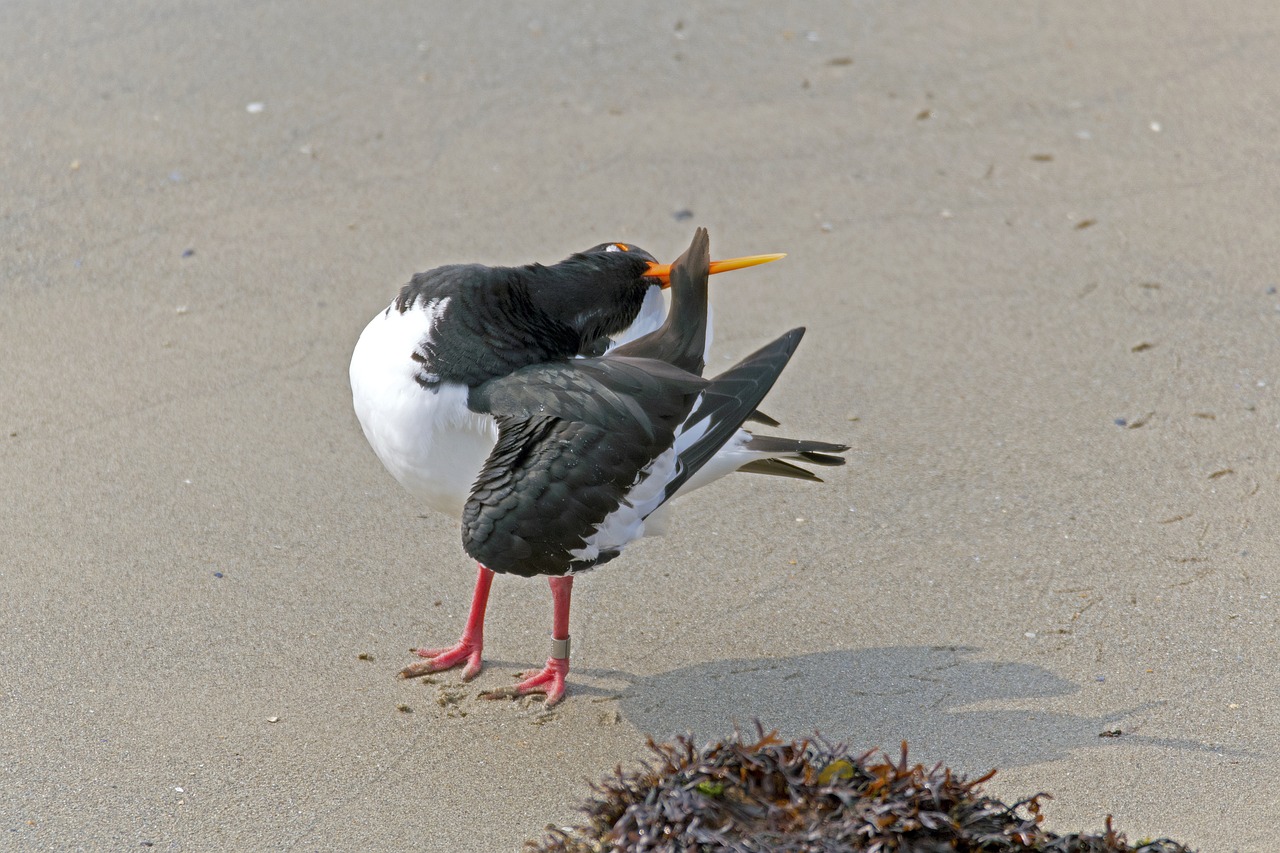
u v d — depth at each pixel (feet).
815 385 39.91
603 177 49.60
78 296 42.22
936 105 55.26
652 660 30.42
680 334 30.09
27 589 31.09
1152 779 26.48
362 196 47.91
